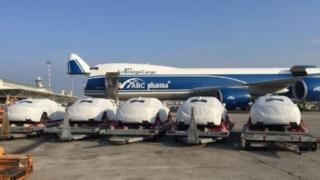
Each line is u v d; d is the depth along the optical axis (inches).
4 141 683.4
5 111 685.9
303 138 541.3
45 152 563.5
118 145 630.5
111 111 723.4
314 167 444.8
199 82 1573.6
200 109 627.2
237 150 573.3
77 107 696.4
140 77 1550.2
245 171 422.9
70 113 693.3
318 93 1346.0
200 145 626.2
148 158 507.5
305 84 1350.9
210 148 593.6
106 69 1563.7
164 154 539.5
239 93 1411.2
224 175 402.6
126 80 1542.8
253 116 596.4
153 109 669.3
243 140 564.4
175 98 1599.4
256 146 563.5
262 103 601.6
